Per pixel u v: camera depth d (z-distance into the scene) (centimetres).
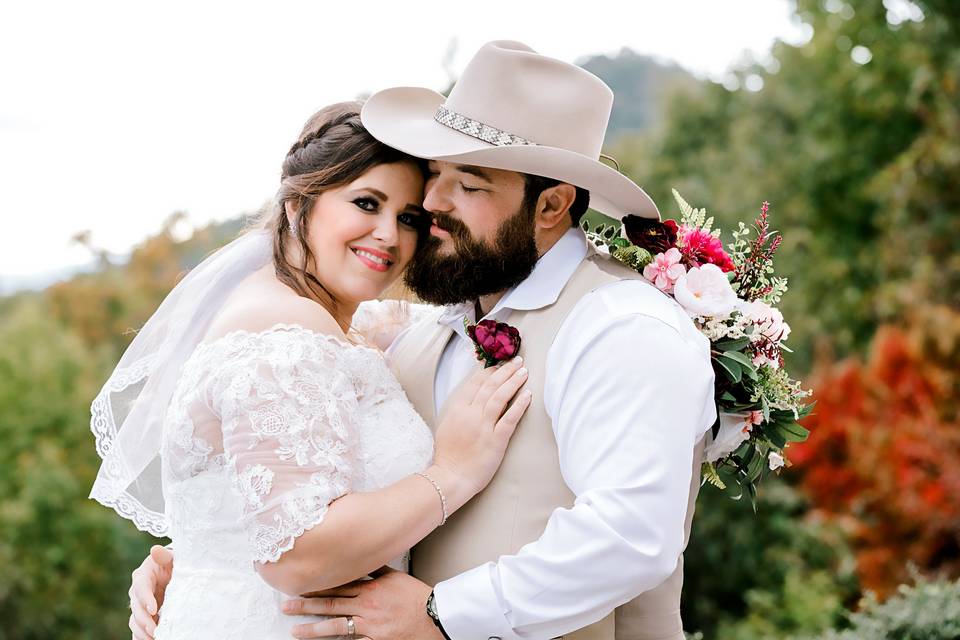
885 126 1538
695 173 1730
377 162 225
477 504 221
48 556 1444
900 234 1318
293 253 233
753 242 262
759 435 249
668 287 228
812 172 1562
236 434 201
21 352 1786
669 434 201
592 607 200
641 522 197
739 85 1806
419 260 233
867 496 821
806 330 1447
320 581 199
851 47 1596
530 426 219
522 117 225
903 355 909
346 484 204
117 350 2091
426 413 242
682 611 862
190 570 220
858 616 356
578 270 229
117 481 247
